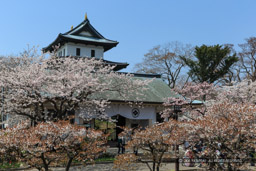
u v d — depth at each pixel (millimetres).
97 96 20938
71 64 17922
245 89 20828
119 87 20125
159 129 10414
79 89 15711
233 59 34125
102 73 20328
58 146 8141
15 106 15789
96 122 25219
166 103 21750
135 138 10148
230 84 32438
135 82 19828
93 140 9242
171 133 10250
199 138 10008
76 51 33750
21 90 14875
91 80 16312
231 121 9414
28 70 15555
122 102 21562
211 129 9039
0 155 7992
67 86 15703
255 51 37438
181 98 21328
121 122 25500
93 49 34844
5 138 7762
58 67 18359
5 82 15195
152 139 9797
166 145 10289
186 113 22531
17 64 17594
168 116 22078
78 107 17859
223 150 9523
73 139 8586
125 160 9812
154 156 10297
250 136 9625
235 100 21125
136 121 25484
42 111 16297
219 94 21406
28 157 8289
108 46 35625
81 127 9070
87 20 36094
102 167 14156
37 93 15328
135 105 23125
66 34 34156
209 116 10875
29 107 18094
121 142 17406
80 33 35094
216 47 33812
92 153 9156
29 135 8312
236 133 9148
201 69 34375
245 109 9562
